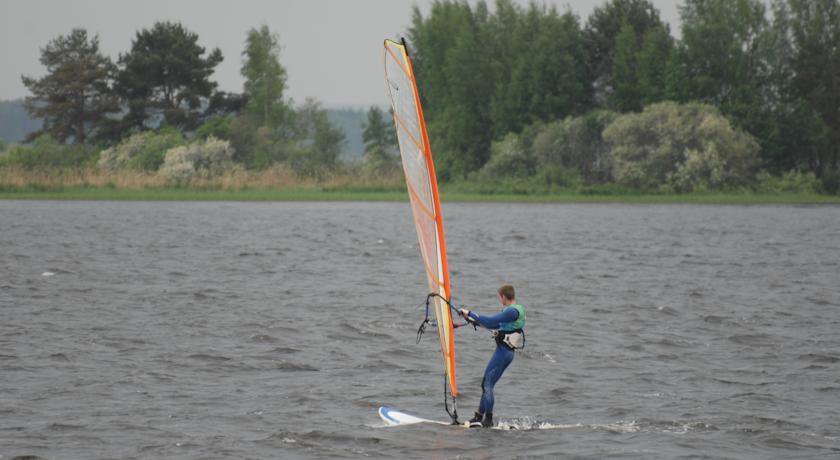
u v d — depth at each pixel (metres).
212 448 51.91
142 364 72.38
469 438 54.22
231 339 82.56
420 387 66.69
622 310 101.00
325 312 97.88
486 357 77.56
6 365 70.94
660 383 68.06
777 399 63.44
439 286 52.84
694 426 56.88
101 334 83.81
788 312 99.75
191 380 67.62
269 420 57.59
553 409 60.94
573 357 76.62
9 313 94.50
